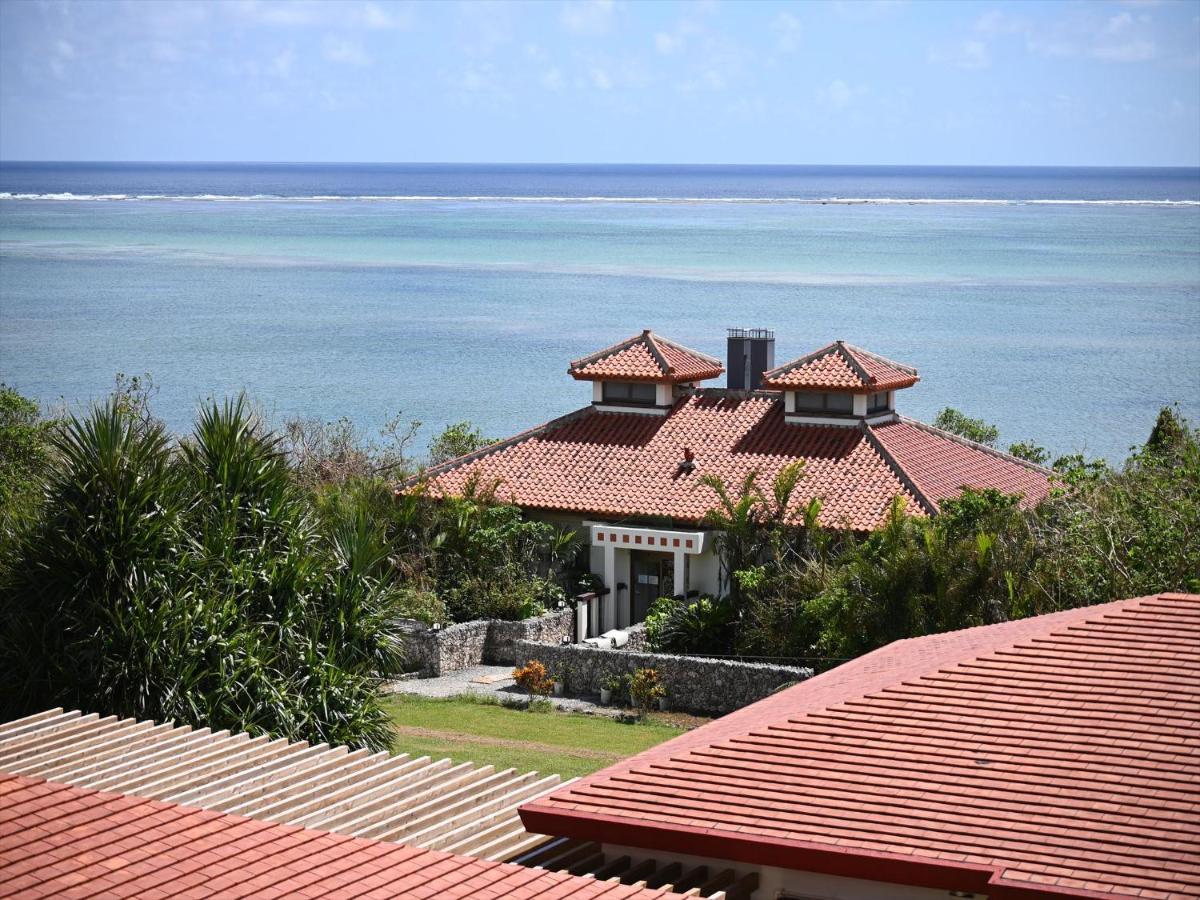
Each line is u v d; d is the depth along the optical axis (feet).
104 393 312.29
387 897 40.52
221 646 88.63
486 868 43.86
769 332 165.17
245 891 39.55
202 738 64.18
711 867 52.26
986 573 116.06
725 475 146.10
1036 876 45.24
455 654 135.54
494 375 359.66
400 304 525.75
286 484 100.17
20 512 93.35
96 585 88.69
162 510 90.48
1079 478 127.24
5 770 57.36
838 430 149.48
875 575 119.14
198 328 452.76
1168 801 48.44
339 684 93.66
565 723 117.60
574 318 478.59
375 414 299.38
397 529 144.87
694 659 123.65
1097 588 110.93
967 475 148.46
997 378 349.82
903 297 536.83
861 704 57.82
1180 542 110.63
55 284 583.99
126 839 42.06
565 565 147.74
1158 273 639.35
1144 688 55.77
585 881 43.78
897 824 49.08
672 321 464.65
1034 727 54.03
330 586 97.76
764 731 56.65
